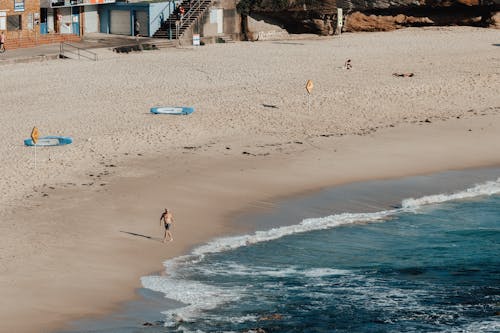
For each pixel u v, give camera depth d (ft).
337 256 186.60
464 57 386.52
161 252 183.83
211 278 173.58
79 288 164.55
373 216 208.44
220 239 192.03
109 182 221.87
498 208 215.10
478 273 178.91
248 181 226.58
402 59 384.68
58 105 302.45
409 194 222.89
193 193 216.95
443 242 195.00
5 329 147.64
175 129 270.26
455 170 241.14
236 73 355.15
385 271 179.42
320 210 210.79
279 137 265.75
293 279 174.50
